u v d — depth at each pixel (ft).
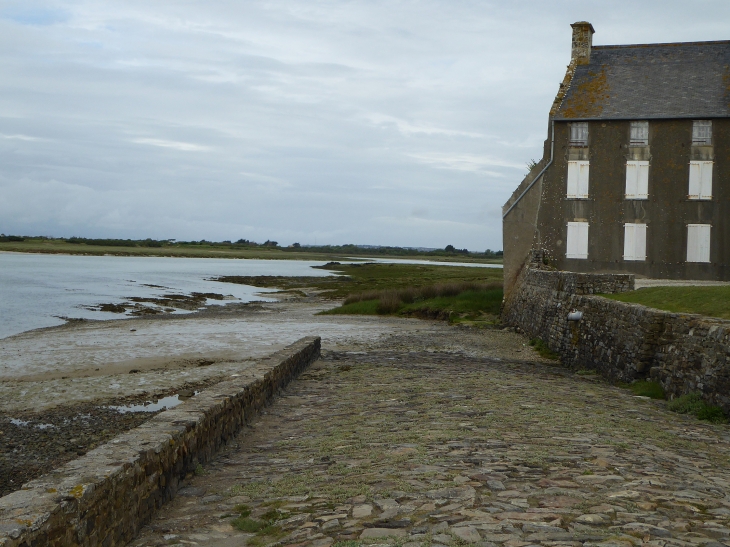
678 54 98.84
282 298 174.40
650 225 91.66
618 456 23.07
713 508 17.42
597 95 95.25
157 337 86.53
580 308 61.21
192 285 221.05
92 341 82.38
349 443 27.40
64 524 14.70
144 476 19.20
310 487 21.25
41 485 15.92
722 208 89.25
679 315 42.22
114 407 47.88
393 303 125.18
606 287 63.72
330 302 161.07
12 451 37.22
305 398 41.91
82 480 16.35
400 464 22.62
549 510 16.76
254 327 99.55
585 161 93.66
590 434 27.12
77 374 60.13
